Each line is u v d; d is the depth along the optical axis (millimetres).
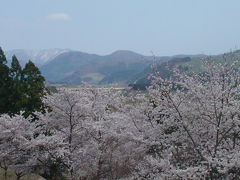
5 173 18172
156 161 11875
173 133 13531
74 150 16938
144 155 15062
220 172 10867
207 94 12133
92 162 16203
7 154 16500
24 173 17812
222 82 12258
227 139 13086
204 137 13484
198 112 12852
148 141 13695
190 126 13430
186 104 13102
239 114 12328
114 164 16031
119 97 17094
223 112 12109
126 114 15891
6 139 16594
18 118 16844
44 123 18047
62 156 15828
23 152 16734
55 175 18219
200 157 12719
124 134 14875
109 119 16750
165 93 13000
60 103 16828
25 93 31094
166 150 12891
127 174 15641
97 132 16656
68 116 17328
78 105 16609
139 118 15008
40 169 17625
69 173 17922
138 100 15352
